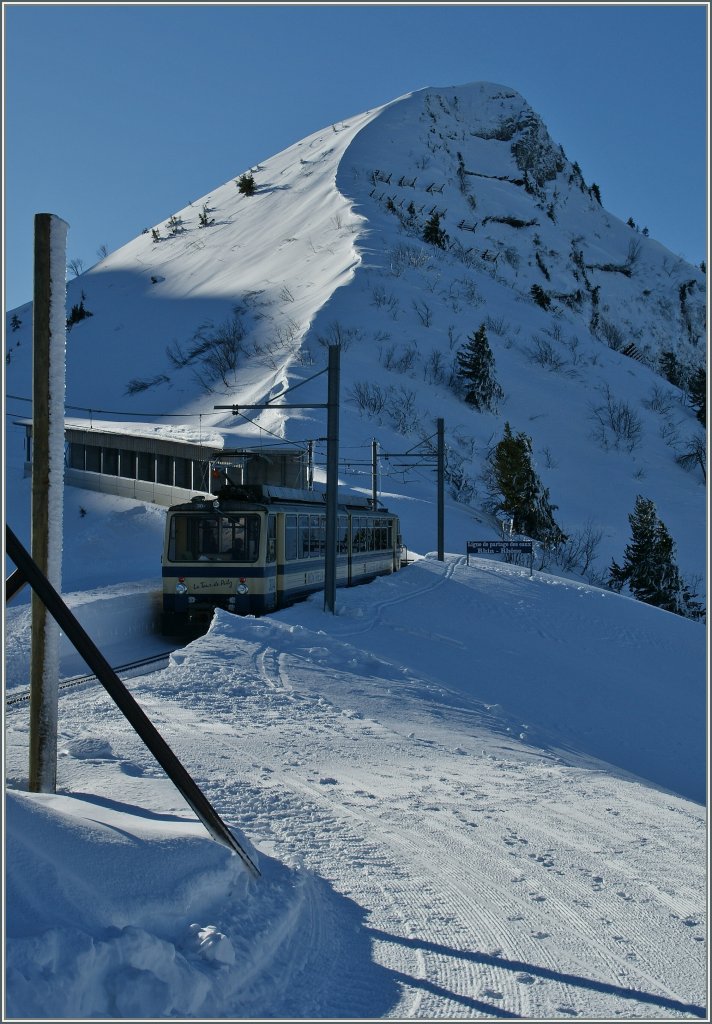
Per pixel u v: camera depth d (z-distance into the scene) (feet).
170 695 47.03
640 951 19.44
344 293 368.48
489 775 37.32
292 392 268.21
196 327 402.11
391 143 644.27
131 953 14.60
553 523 225.97
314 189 558.15
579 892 23.02
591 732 65.77
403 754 39.47
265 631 63.82
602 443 310.45
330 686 53.21
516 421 313.94
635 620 108.99
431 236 490.90
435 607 97.04
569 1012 16.53
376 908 21.35
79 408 341.00
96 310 481.46
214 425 271.28
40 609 25.54
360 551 106.93
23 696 48.01
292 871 21.67
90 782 27.58
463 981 17.72
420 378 314.76
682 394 389.19
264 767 33.65
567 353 385.29
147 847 18.03
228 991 15.76
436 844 26.45
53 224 25.61
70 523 174.91
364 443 242.17
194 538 75.10
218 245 527.40
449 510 216.74
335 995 16.70
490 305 408.05
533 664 80.94
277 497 81.66
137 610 78.84
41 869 15.49
